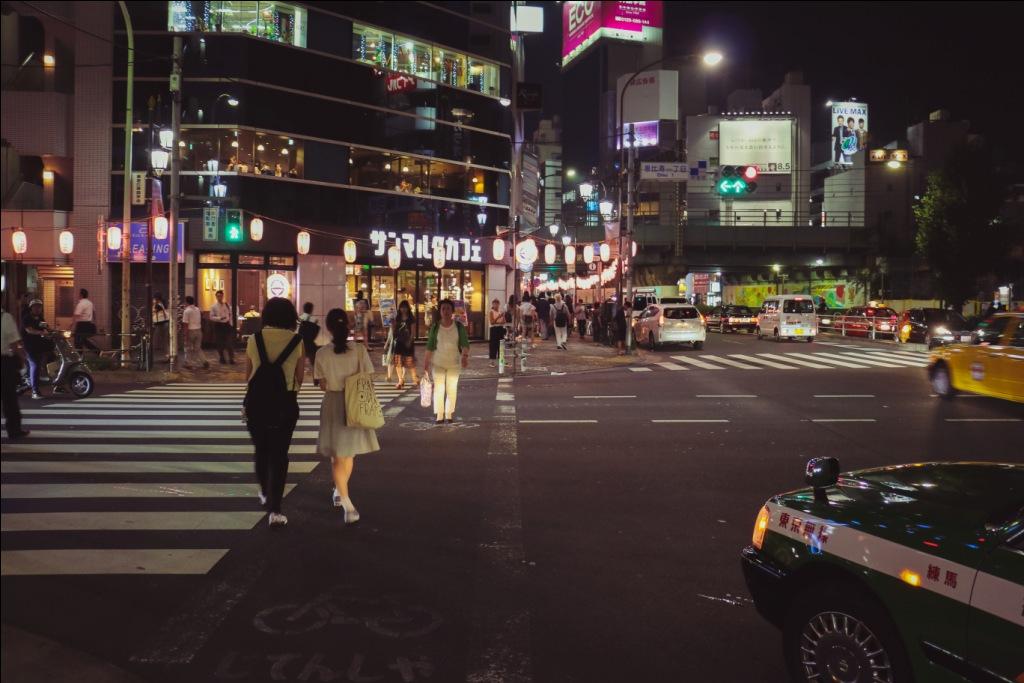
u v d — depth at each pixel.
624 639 4.40
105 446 9.88
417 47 30.94
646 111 90.88
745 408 13.95
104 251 22.95
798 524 3.75
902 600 3.19
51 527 6.44
